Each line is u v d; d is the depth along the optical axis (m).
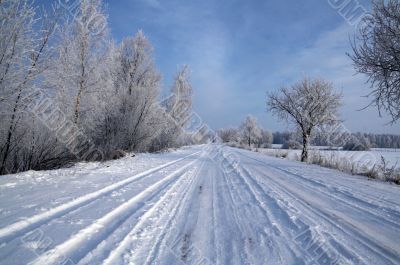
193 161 18.39
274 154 31.47
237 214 5.75
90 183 7.61
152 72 23.17
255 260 3.62
